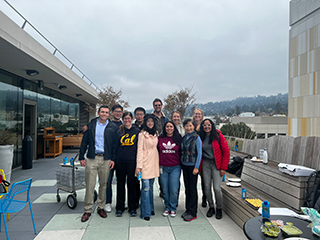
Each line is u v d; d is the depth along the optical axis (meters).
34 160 9.27
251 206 2.97
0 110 6.69
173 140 3.67
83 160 3.58
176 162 3.66
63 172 4.07
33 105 9.18
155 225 3.31
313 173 2.85
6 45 4.69
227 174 5.16
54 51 7.09
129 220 3.49
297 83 13.09
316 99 11.50
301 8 12.80
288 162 3.91
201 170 3.96
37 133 9.54
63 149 13.50
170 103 18.39
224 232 3.08
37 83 9.08
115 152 3.70
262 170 3.88
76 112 15.20
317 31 11.57
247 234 1.94
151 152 3.58
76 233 3.05
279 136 4.34
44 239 2.88
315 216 2.01
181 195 4.80
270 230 1.93
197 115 4.32
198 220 3.49
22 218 3.53
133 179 3.67
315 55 11.67
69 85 9.79
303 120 12.47
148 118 3.66
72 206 3.91
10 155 5.42
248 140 5.94
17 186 2.80
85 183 3.80
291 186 3.11
